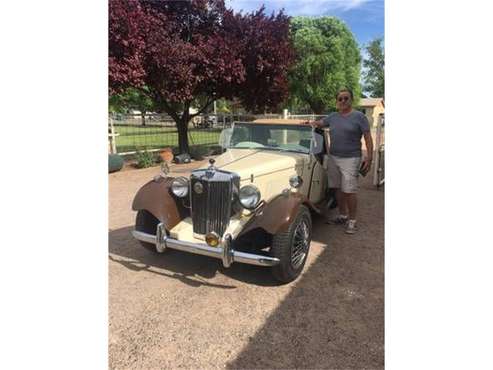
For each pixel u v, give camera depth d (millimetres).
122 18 8508
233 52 10602
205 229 3744
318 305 3367
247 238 3982
